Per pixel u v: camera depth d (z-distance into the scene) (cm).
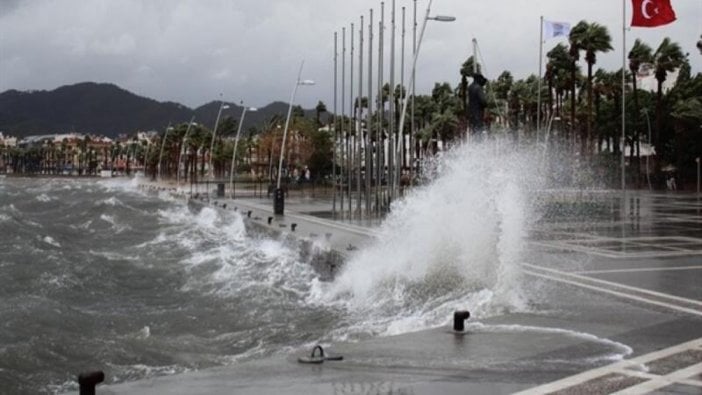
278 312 1894
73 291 2298
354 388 831
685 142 8300
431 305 1584
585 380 862
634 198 6222
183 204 7438
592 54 6588
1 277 2483
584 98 9656
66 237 4094
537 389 823
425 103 9881
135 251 3428
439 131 8606
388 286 1862
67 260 2980
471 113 2225
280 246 3128
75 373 1352
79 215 6025
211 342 1600
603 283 1695
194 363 1415
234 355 1479
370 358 983
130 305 2072
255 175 14125
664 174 8631
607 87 9025
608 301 1459
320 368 933
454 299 1588
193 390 827
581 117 9106
